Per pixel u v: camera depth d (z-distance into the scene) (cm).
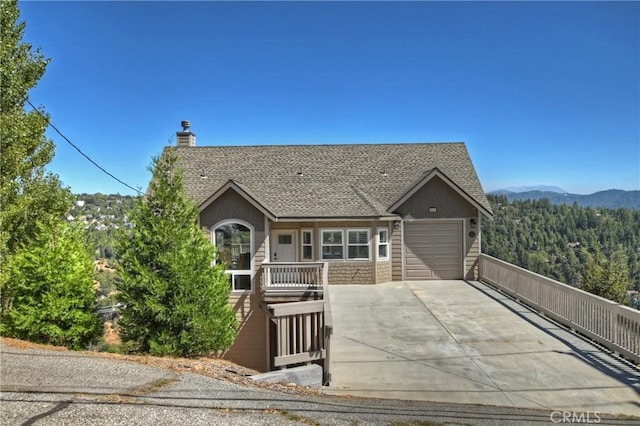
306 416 538
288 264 1481
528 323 1186
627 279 2573
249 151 2100
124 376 652
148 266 983
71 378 621
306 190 1862
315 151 2122
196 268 1016
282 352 852
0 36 1248
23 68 1316
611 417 641
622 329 905
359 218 1723
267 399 602
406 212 1827
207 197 1669
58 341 984
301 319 878
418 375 840
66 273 1005
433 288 1678
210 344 995
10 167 1195
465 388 775
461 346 1012
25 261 997
